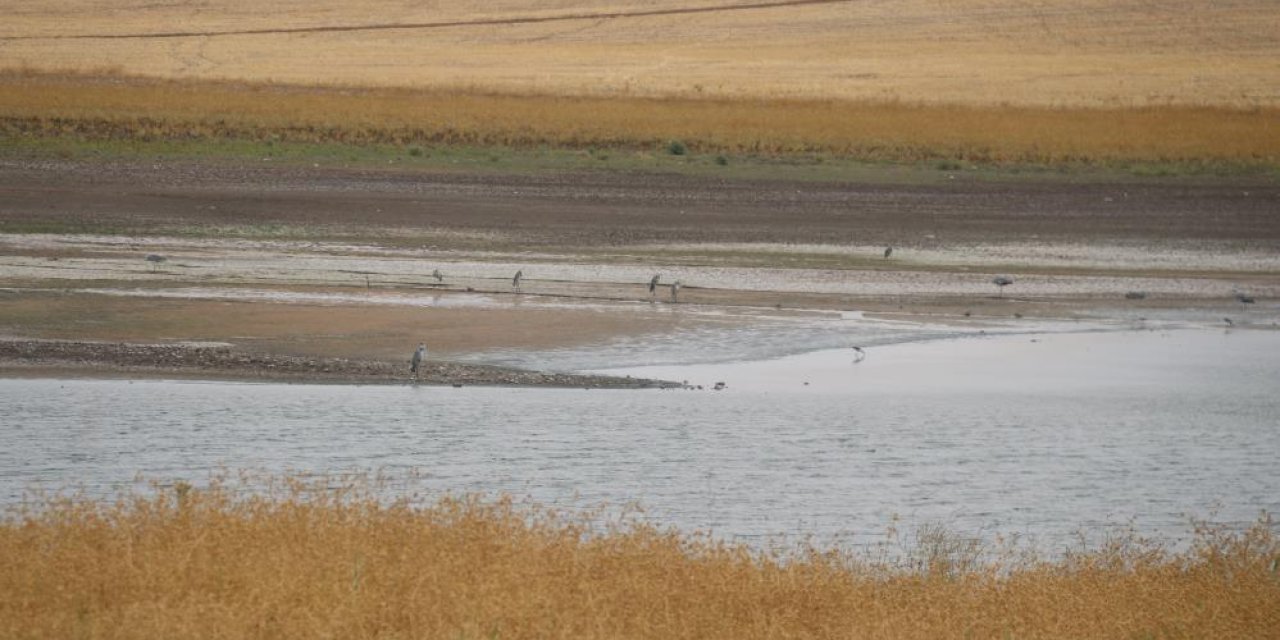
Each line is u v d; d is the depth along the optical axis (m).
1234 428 75.50
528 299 105.88
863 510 57.69
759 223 145.38
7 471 58.78
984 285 120.94
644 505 56.97
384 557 38.03
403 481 59.16
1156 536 54.69
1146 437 72.69
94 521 40.91
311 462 61.94
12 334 87.31
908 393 81.75
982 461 66.88
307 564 36.72
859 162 186.62
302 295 103.50
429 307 101.00
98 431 66.38
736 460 65.00
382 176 159.88
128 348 84.38
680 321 100.44
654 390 80.44
